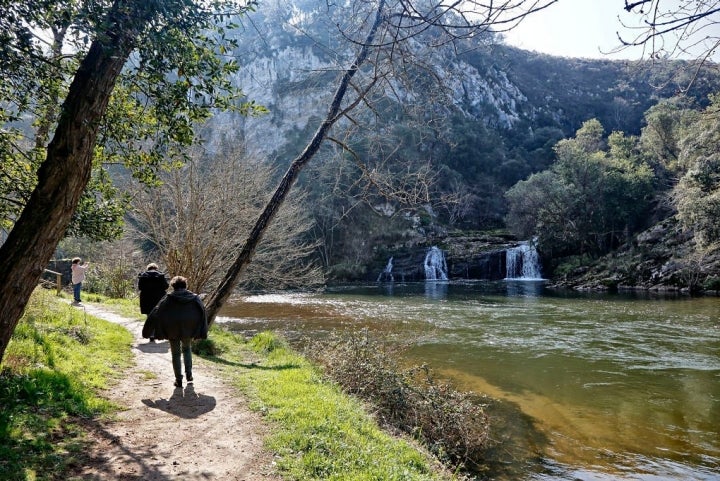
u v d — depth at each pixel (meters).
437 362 12.09
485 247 47.72
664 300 26.33
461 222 60.88
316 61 55.88
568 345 14.27
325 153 33.97
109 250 20.53
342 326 17.47
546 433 7.54
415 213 55.53
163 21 4.31
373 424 6.02
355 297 28.91
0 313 4.00
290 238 20.97
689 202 28.97
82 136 4.18
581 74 100.62
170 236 13.81
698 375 10.98
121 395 5.89
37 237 4.11
